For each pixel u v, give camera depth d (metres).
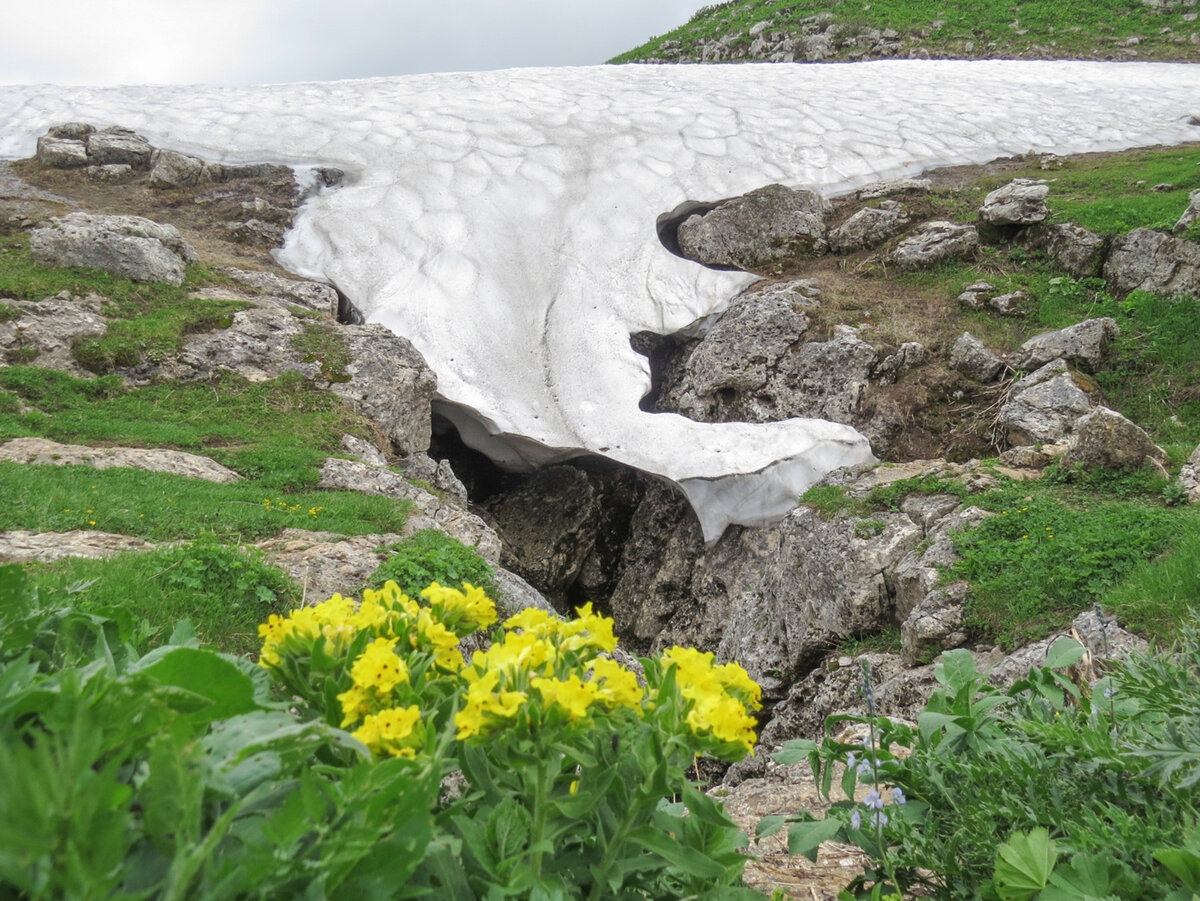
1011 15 41.72
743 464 14.30
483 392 16.59
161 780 0.91
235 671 1.17
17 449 10.46
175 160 20.62
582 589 16.31
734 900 1.50
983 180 22.23
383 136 23.50
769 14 45.22
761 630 12.11
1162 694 2.08
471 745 1.39
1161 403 14.13
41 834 0.76
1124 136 25.64
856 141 24.67
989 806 2.13
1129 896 1.73
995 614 8.50
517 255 19.67
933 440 14.63
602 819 1.49
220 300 15.59
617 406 16.48
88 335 13.76
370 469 12.02
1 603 1.39
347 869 1.00
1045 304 16.64
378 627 1.67
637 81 30.72
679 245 20.89
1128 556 8.27
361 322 17.80
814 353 15.91
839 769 4.82
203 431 12.48
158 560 6.94
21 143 22.31
